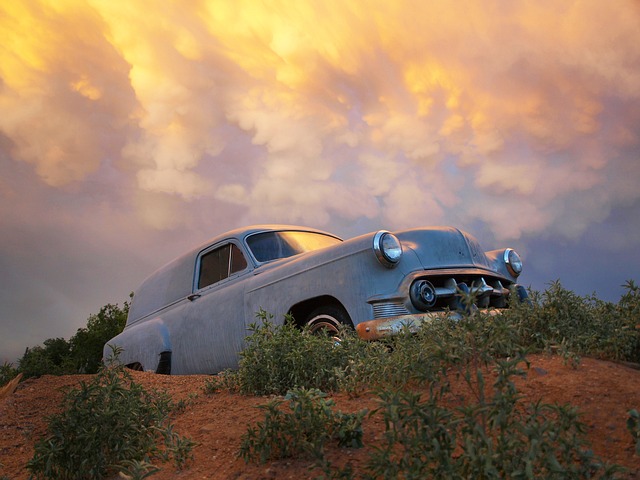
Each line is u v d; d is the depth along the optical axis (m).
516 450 1.67
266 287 5.20
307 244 5.95
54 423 2.56
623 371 2.81
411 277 4.23
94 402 2.62
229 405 3.46
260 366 3.63
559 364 2.94
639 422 1.93
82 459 2.50
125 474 2.47
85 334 10.93
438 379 2.35
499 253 5.17
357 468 2.13
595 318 3.37
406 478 1.69
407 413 2.01
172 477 2.42
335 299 4.70
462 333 2.63
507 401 1.75
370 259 4.36
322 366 3.48
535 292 3.56
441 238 4.57
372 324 4.09
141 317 7.28
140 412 2.82
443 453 1.69
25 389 4.31
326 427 2.44
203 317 5.95
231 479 2.28
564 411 1.76
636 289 3.53
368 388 3.12
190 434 2.96
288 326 3.90
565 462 1.68
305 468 2.24
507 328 2.37
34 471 2.51
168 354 6.32
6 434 3.52
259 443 2.38
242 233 6.07
